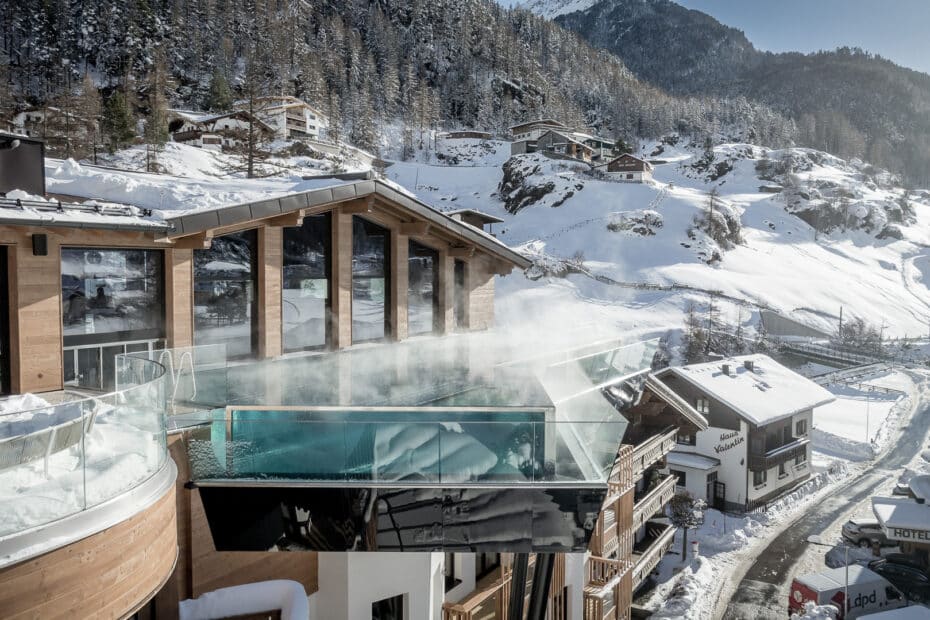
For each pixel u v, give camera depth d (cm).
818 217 14212
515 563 1080
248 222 1095
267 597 863
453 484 837
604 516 2000
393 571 1046
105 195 1065
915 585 2861
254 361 1126
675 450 3981
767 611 2616
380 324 1388
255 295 1137
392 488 828
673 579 2881
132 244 940
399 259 1400
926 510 3219
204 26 15238
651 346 2197
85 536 511
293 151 11438
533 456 841
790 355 8062
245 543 827
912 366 7950
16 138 969
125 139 8638
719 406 3822
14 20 12362
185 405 870
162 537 615
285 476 822
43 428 502
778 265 11538
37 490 494
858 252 13612
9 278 830
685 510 3047
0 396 820
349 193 1195
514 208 12938
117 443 572
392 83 18325
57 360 870
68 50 12719
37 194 1001
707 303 9044
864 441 5012
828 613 2373
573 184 12712
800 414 4175
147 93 11588
